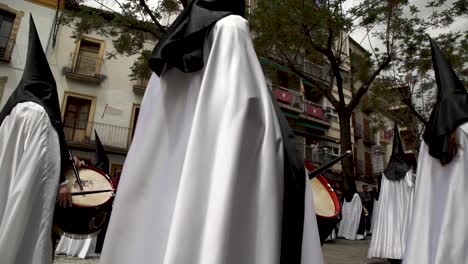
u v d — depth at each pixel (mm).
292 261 1038
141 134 1349
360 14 12148
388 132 32031
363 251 8914
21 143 2557
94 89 20172
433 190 3320
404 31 12898
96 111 20062
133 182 1281
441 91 3379
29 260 2400
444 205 3129
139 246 1208
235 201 973
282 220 1044
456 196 3082
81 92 19906
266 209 1003
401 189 6684
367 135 31891
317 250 1131
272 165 1042
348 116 13211
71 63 19766
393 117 19203
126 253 1219
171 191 1193
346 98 27969
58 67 19484
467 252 2967
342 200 13641
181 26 1285
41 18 19000
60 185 2703
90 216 3170
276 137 1106
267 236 985
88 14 11703
